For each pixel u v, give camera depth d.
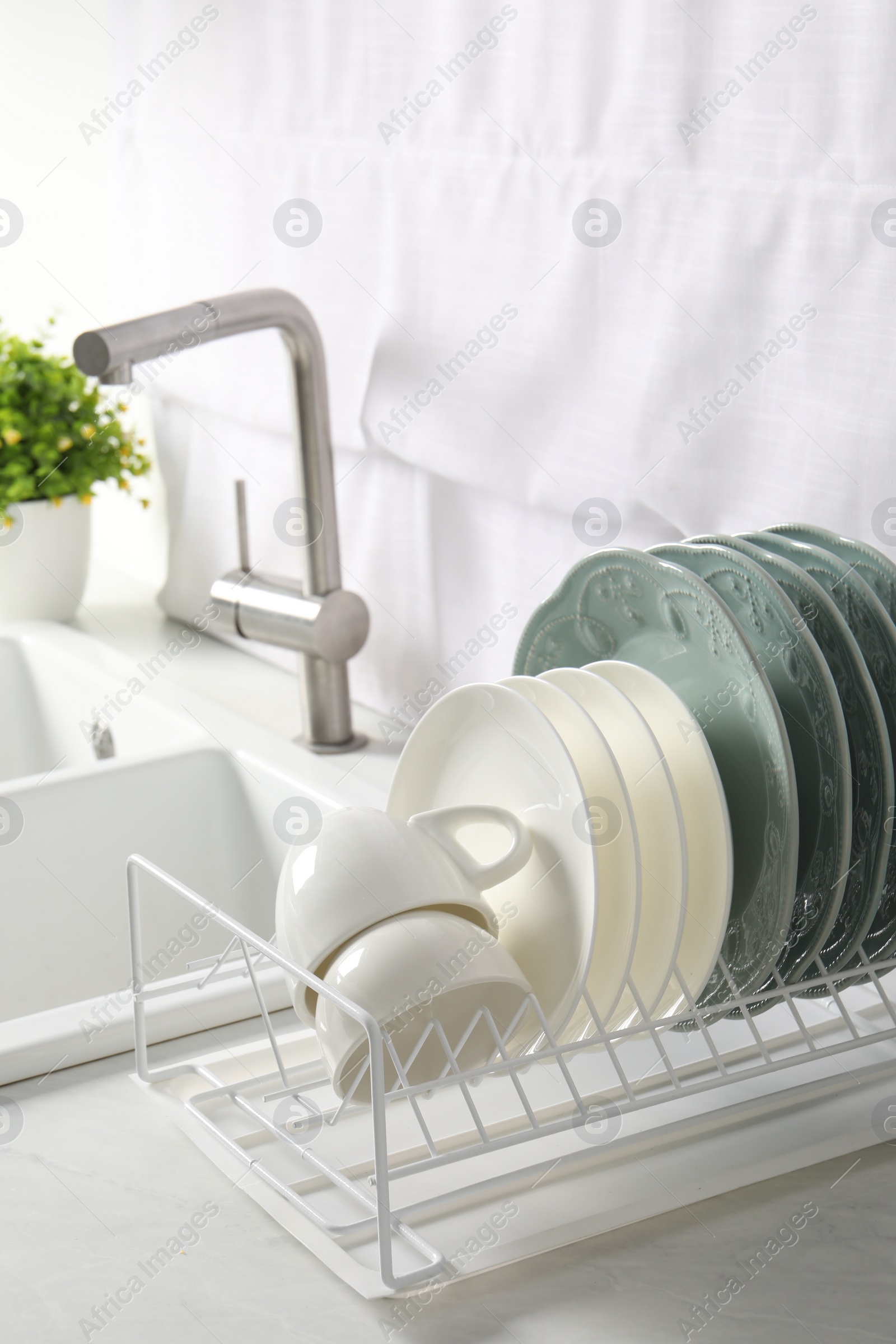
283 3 1.25
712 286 0.88
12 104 1.91
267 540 1.41
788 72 0.80
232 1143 0.67
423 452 1.15
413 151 1.11
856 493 0.81
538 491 1.05
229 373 1.39
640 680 0.70
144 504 1.57
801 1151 0.67
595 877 0.64
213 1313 0.57
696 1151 0.67
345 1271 0.59
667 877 0.66
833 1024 0.78
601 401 0.98
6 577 1.50
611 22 0.91
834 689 0.65
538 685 0.70
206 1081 0.75
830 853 0.67
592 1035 0.72
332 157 1.21
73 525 1.51
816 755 0.68
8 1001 1.08
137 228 1.55
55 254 1.87
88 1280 0.59
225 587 1.24
